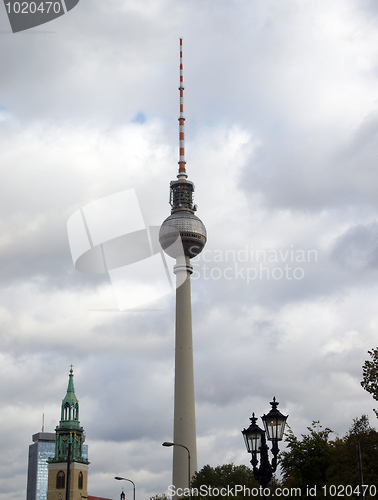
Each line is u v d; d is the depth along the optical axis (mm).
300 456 100312
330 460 99875
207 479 144125
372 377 100312
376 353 101688
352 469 93438
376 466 95312
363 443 98812
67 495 84688
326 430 103375
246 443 55219
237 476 144000
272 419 52844
